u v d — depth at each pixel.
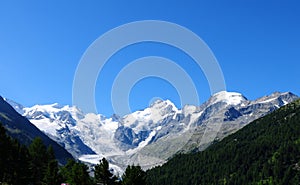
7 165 107.38
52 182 111.62
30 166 117.75
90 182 111.12
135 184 108.56
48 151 128.12
